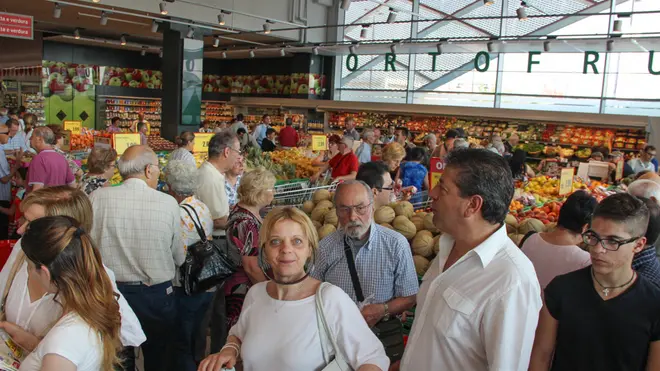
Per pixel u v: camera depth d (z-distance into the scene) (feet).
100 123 64.69
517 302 5.21
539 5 50.57
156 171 10.46
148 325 9.98
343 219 8.27
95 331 6.09
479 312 5.33
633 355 5.89
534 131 47.78
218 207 12.78
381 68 61.26
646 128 41.39
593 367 6.07
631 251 5.90
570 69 50.14
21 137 29.14
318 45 51.19
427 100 58.80
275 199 17.93
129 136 22.08
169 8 43.47
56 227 6.06
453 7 55.21
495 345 5.17
